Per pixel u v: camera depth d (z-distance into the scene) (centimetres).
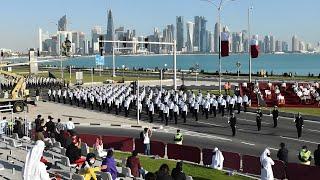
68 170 2125
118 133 4172
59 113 5581
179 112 5019
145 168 2664
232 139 3797
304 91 6122
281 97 5941
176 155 3008
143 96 5731
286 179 2408
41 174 1358
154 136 3978
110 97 5697
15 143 2875
